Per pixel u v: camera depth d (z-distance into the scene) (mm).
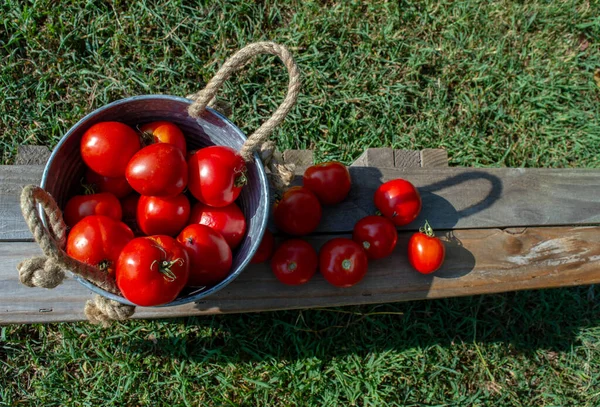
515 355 1291
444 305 1282
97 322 878
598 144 1444
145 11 1301
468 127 1410
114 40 1285
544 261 1056
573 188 1103
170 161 815
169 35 1306
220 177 834
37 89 1248
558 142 1445
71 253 806
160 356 1168
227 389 1168
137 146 859
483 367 1263
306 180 988
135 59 1296
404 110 1384
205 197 851
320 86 1352
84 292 930
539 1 1517
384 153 1113
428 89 1410
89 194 874
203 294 800
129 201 907
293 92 806
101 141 832
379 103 1369
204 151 851
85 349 1152
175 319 1179
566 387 1286
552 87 1465
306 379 1188
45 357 1150
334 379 1204
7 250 930
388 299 1002
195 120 887
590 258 1067
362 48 1396
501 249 1050
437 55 1429
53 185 828
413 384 1229
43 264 777
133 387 1152
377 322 1239
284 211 936
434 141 1383
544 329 1317
